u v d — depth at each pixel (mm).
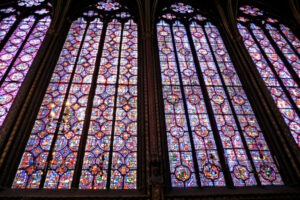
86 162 9273
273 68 12945
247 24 15227
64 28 13797
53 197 7883
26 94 10125
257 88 11289
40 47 11961
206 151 9812
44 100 10805
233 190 8680
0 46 12766
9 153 8727
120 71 12266
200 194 8227
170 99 11266
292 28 14789
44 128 9992
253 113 11055
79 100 10984
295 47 14039
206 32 14602
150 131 9398
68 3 14125
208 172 9266
